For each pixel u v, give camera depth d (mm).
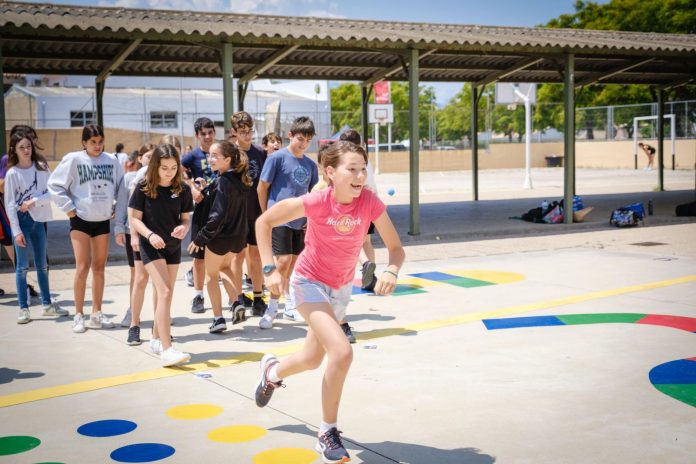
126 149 36219
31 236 7309
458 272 9727
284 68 17578
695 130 40938
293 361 4051
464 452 3875
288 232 6961
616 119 45406
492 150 47906
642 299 7770
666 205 18734
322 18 14625
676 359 5531
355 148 3756
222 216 6316
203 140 7984
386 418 4406
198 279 7508
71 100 37781
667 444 3920
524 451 3873
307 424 4344
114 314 7535
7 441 4105
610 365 5406
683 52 15234
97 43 13930
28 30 10438
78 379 5293
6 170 7531
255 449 3965
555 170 44438
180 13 13156
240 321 7027
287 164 6977
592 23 46875
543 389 4891
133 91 39438
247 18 13805
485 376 5199
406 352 5871
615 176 35344
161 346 5586
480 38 13641
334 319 3781
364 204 3877
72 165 6578
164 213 5852
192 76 17469
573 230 14359
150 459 3840
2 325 7062
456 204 20547
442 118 55469
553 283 8797
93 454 3912
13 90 38375
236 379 5258
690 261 10227
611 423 4246
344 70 18203
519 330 6523
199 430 4258
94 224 6746
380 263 10562
